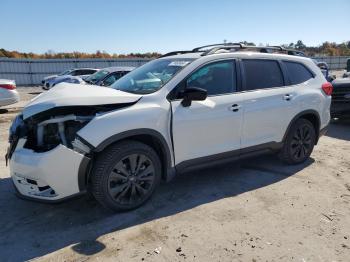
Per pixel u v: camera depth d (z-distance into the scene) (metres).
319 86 5.49
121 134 3.57
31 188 3.55
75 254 3.07
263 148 4.87
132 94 3.89
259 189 4.50
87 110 3.60
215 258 3.00
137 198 3.87
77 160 3.41
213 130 4.26
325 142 7.08
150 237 3.34
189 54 4.71
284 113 4.97
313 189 4.51
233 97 4.43
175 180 4.80
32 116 3.48
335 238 3.33
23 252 3.11
